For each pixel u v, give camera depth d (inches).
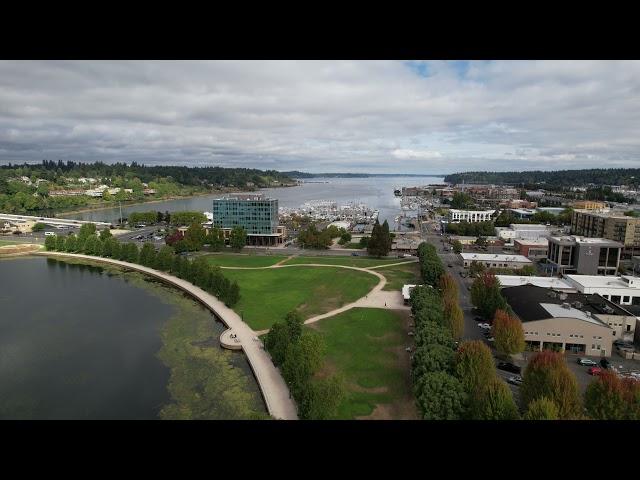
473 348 4328.3
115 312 7313.0
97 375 5147.6
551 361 3944.4
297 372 4421.8
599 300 6688.0
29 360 5541.3
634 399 3506.4
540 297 6633.9
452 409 3690.9
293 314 5718.5
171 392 4768.7
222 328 6633.9
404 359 5457.7
